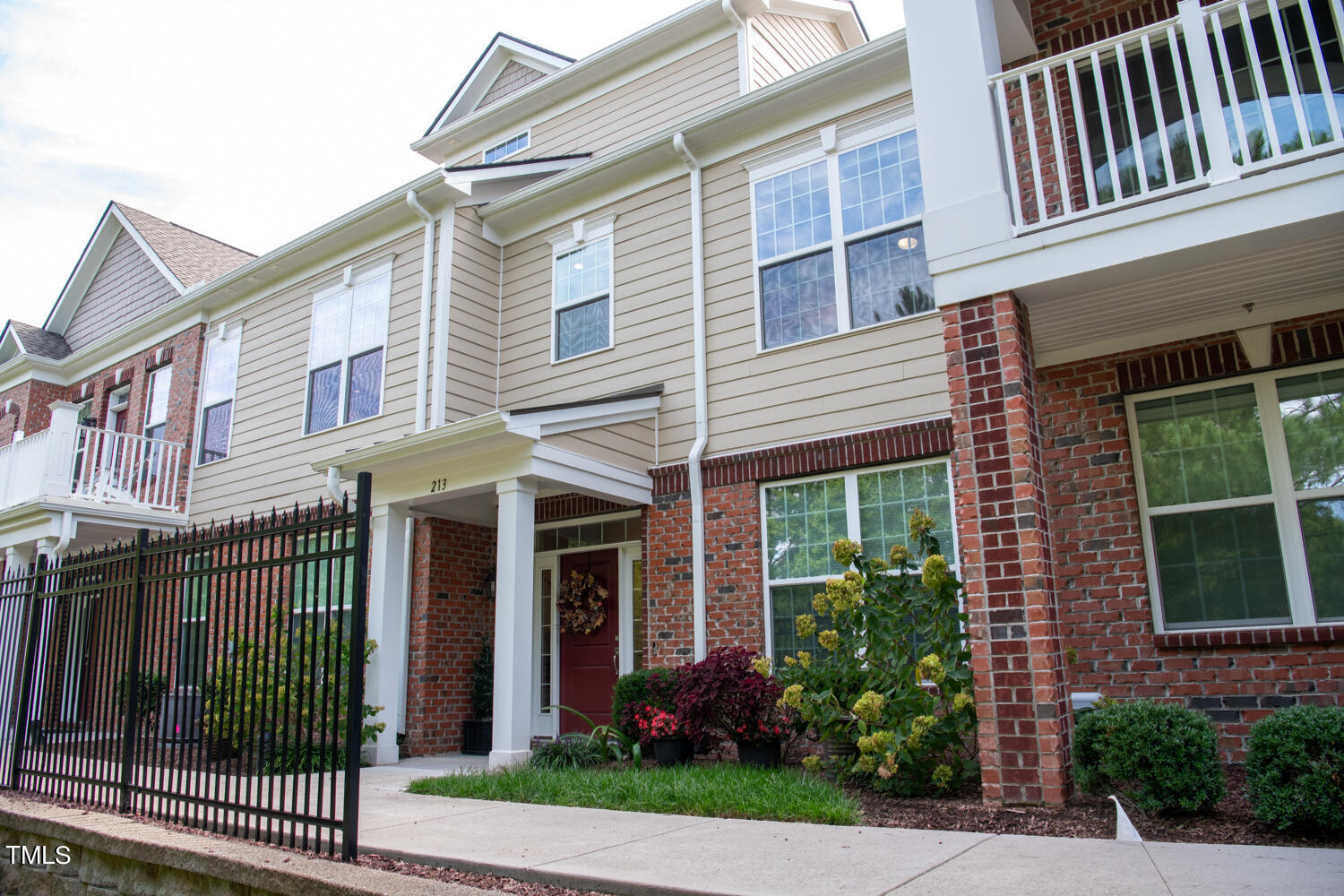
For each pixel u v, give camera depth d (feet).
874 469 26.25
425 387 34.83
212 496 43.14
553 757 23.93
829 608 20.68
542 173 37.93
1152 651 20.20
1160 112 16.52
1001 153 18.74
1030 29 22.47
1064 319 19.25
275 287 43.01
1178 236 15.58
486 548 34.86
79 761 18.90
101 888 14.82
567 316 35.35
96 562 19.51
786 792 16.90
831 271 28.50
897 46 27.32
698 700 22.11
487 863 12.71
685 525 29.09
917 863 11.76
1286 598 19.53
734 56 37.01
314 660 13.69
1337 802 12.39
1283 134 20.51
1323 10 20.56
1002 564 16.24
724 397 29.73
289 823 16.58
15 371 56.80
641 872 11.78
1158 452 21.40
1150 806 14.07
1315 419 19.84
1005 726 15.72
